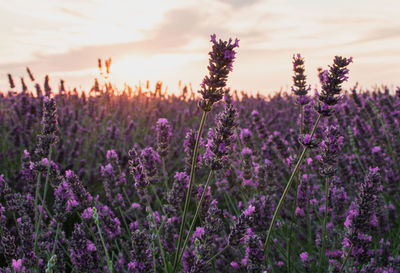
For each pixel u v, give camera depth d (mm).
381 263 424
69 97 1350
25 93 1191
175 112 1344
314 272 426
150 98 1374
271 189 470
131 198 618
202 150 452
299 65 477
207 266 334
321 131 529
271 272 403
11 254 316
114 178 479
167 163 712
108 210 445
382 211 469
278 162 685
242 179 493
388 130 783
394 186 572
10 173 721
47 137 416
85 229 413
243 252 419
